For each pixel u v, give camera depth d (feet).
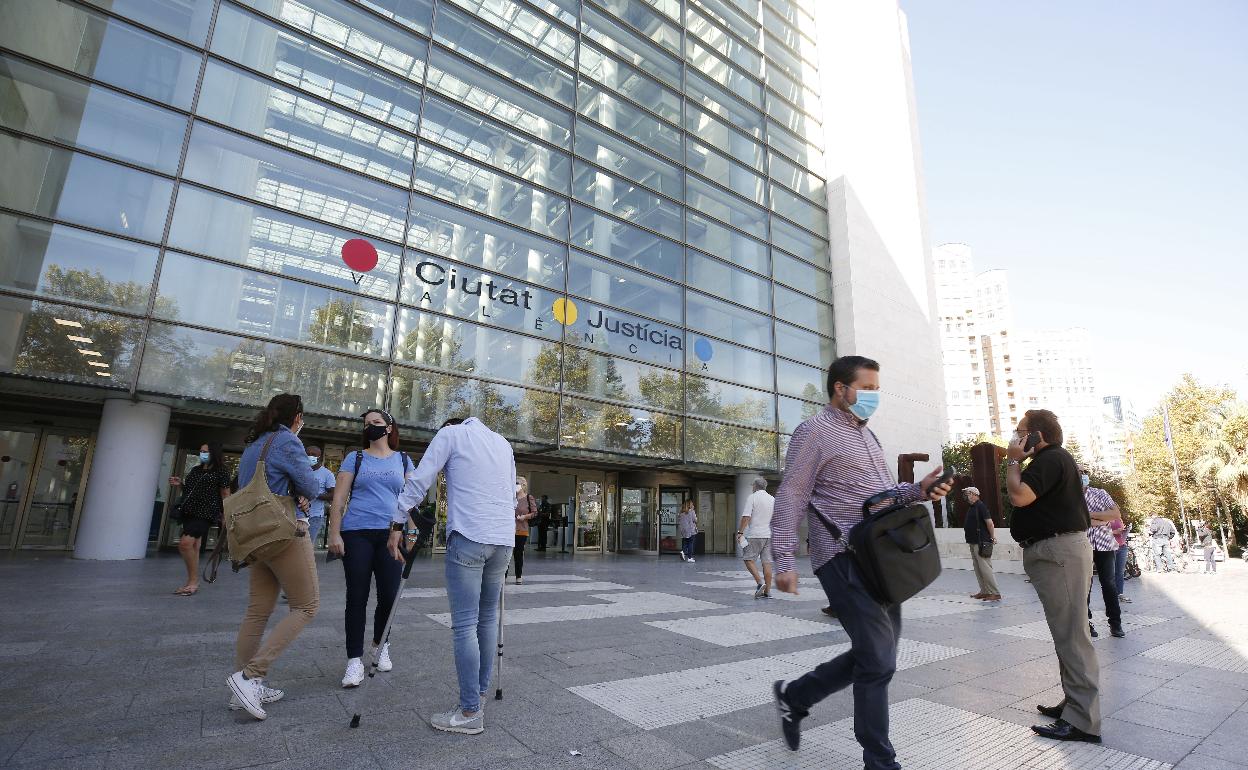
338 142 43.47
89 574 27.30
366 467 12.78
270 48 41.60
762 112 78.02
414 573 33.96
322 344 40.11
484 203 49.98
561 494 64.69
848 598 8.06
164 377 34.60
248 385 37.09
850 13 89.25
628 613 21.85
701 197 67.46
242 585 25.61
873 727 7.76
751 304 69.10
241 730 9.20
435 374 44.39
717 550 73.10
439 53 49.85
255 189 39.47
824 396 74.23
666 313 60.39
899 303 84.79
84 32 35.24
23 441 39.91
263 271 38.75
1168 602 28.99
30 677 11.44
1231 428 114.93
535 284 51.42
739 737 9.73
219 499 22.72
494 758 8.54
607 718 10.44
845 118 84.17
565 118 57.00
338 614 19.56
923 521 8.03
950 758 9.13
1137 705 11.94
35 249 32.17
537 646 15.87
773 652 15.92
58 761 7.86
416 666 13.26
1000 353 482.28
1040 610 25.14
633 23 65.87
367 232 43.39
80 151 34.12
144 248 35.06
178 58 38.01
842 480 8.54
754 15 81.71
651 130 64.34
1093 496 20.48
